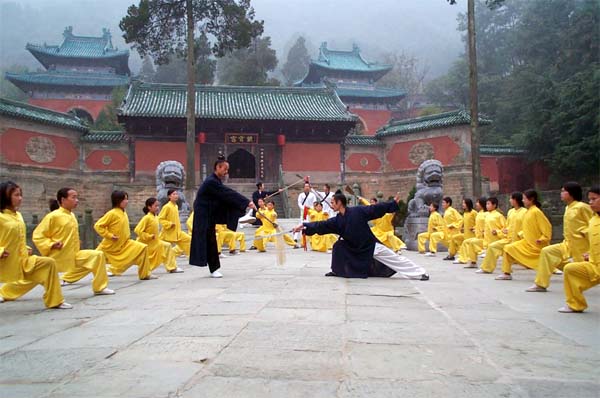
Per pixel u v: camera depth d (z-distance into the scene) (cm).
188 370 349
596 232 565
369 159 3788
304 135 3688
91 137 3378
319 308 566
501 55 5541
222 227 1416
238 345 410
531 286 779
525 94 3912
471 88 2162
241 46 2950
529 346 411
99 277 727
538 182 3550
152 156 3434
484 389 311
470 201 1307
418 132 3594
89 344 425
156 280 877
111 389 314
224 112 3453
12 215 645
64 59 5209
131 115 3200
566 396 299
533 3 4553
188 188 2561
